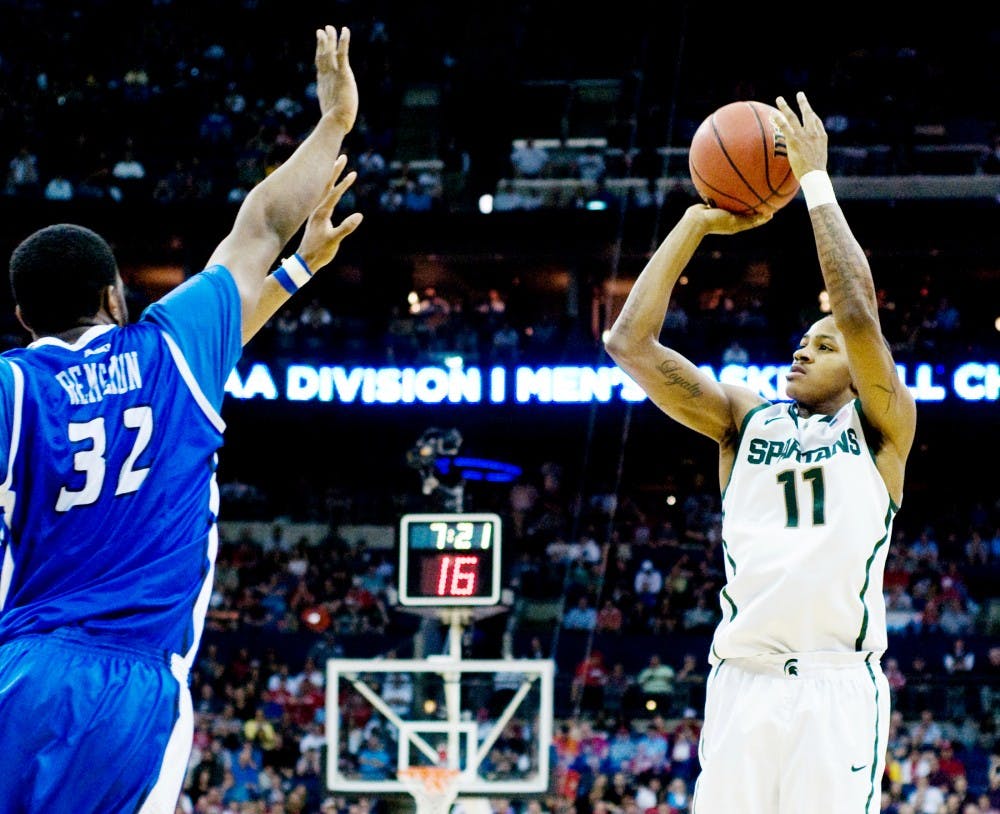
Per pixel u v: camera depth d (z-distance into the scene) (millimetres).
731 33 28625
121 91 27672
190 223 25188
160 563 3066
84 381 3107
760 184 4512
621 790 17453
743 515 4191
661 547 24094
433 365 25078
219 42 28969
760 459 4238
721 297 26109
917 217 24516
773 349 25500
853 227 24703
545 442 26094
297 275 3879
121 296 3326
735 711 4051
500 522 9750
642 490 26516
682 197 25516
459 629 10453
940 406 24453
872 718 3994
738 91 28094
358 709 11000
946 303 25438
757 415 4328
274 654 21203
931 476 26688
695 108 28156
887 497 4117
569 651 21312
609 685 19469
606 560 23844
